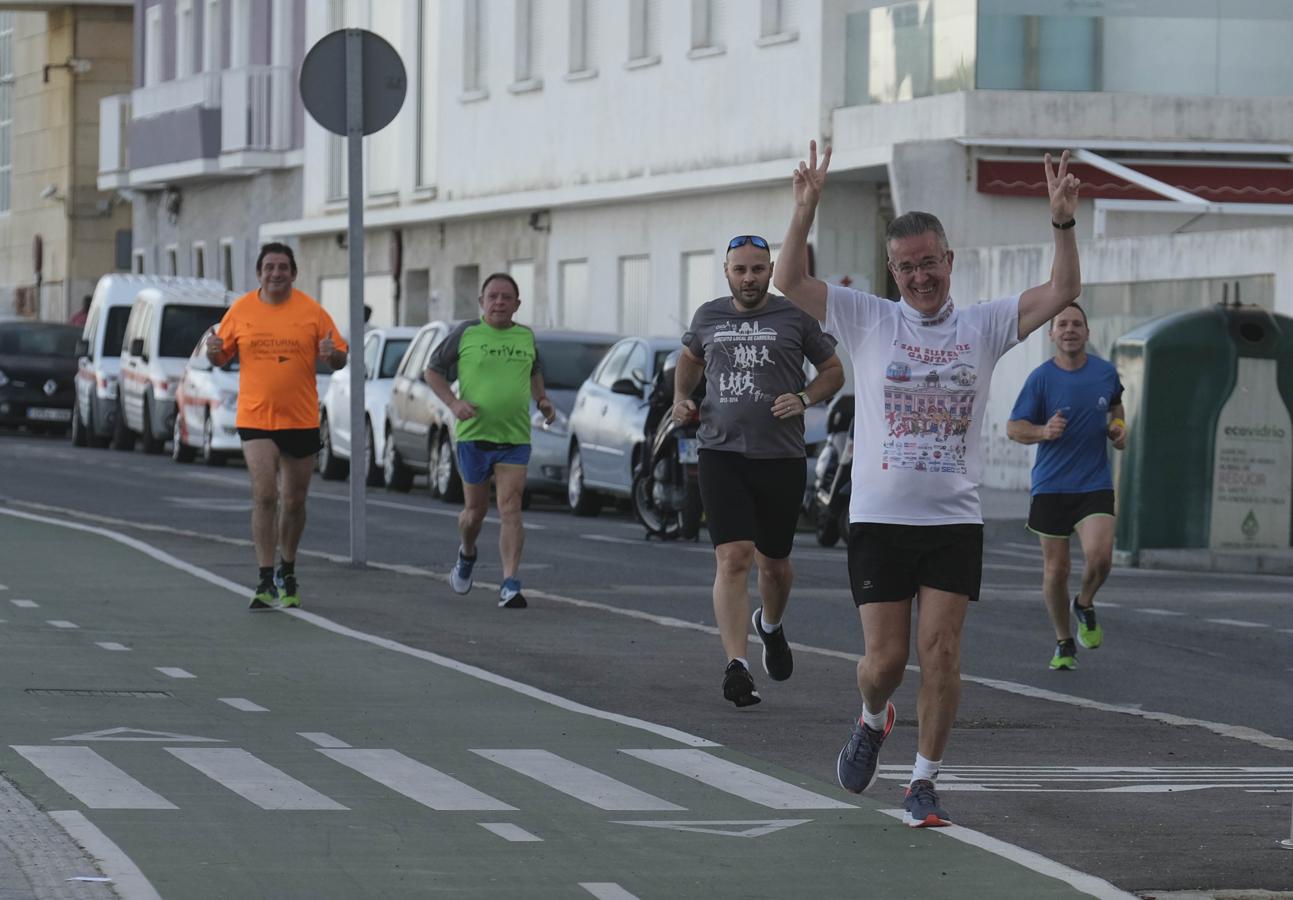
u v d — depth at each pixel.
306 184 69.44
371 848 10.93
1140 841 11.63
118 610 20.66
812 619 21.97
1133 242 38.19
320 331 21.27
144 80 82.56
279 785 12.48
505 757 13.59
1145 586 26.84
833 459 31.28
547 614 21.56
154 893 9.83
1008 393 41.53
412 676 16.97
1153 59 43.72
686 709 15.95
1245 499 31.22
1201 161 44.00
